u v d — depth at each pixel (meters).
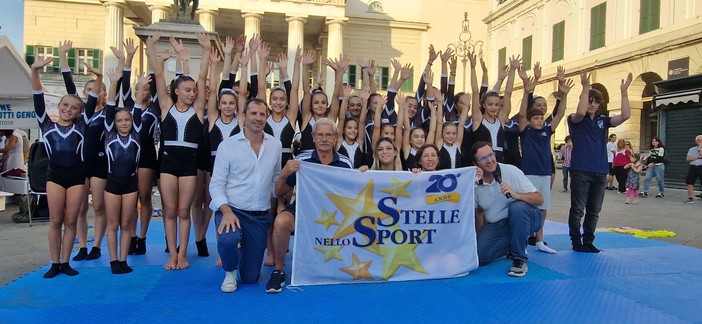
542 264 5.57
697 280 4.90
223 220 4.27
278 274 4.46
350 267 4.75
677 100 15.60
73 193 4.88
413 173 5.00
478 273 5.16
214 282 4.69
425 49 35.31
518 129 6.53
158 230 7.69
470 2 35.78
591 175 6.20
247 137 4.54
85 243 5.67
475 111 6.29
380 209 4.88
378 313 3.87
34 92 4.82
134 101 5.53
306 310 3.93
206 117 5.57
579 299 4.27
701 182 12.59
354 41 34.41
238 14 30.12
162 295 4.27
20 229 7.88
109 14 27.80
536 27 27.28
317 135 4.79
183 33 7.49
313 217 4.67
